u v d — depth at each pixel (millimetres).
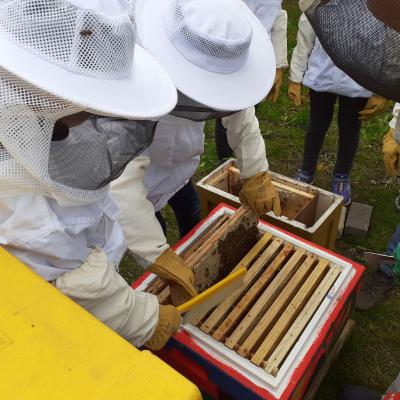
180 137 2123
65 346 816
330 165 4059
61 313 868
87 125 1130
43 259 1165
